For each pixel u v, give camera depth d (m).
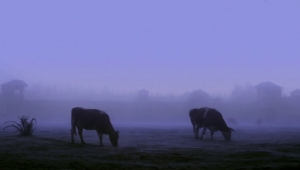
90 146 15.22
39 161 9.84
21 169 8.57
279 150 13.89
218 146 15.70
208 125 20.94
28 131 22.19
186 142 18.38
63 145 15.32
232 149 14.12
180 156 11.36
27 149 13.24
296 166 9.28
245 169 8.93
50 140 18.12
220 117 20.78
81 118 16.27
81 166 9.18
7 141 16.48
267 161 10.45
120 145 16.25
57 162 9.77
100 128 15.87
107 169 8.84
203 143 17.69
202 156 11.62
